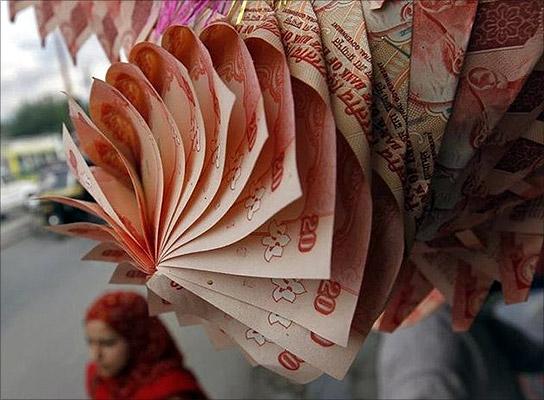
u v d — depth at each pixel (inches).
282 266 11.7
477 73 13.8
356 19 13.4
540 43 13.4
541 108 14.6
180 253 13.4
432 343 35.4
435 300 28.6
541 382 38.7
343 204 12.4
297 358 13.7
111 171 15.8
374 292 13.4
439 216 15.7
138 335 41.1
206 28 12.9
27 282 64.4
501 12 13.5
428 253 18.9
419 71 13.6
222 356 72.6
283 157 11.3
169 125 13.7
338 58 12.8
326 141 11.4
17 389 51.1
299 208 11.8
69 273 67.1
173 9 16.5
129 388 39.9
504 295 18.6
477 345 36.7
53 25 22.8
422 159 13.6
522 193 16.6
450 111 13.6
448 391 32.7
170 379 40.2
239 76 12.4
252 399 64.6
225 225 12.4
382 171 12.9
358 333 13.2
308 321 12.5
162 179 13.9
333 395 48.8
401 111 13.3
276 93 11.9
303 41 12.5
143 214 14.5
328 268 11.0
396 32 13.5
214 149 12.4
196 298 14.1
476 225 17.4
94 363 42.1
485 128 14.1
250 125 11.8
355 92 12.3
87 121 14.6
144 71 14.6
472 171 15.1
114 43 20.9
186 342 73.4
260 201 11.6
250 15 13.3
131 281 16.8
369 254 13.4
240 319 13.1
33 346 57.1
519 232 17.8
